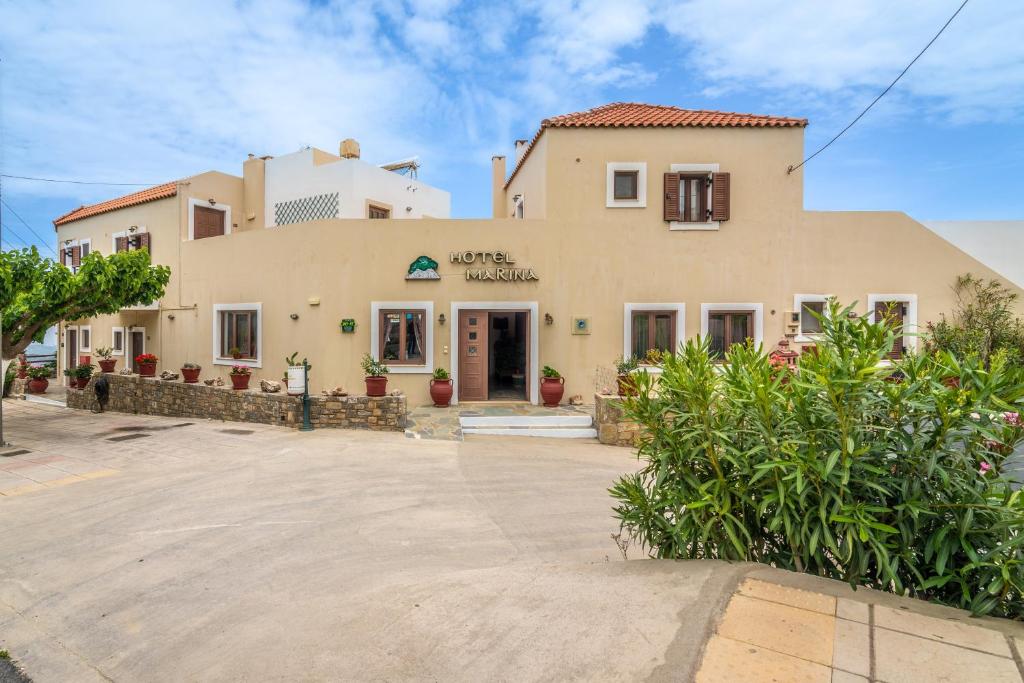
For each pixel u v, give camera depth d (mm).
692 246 12453
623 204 12383
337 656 2846
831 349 3127
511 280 12398
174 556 4664
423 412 11531
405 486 6871
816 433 3021
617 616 2857
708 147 12391
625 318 12438
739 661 2348
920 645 2416
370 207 16891
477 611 3160
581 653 2580
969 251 14727
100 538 5109
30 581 4230
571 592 3256
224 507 6000
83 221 19250
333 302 12477
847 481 2840
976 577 2840
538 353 12422
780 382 3340
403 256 12430
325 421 10750
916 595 2941
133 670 3037
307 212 17047
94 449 9203
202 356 15148
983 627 2570
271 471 7559
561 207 12422
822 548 3125
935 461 2793
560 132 12367
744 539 3340
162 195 16281
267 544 4926
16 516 5797
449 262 12445
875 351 2916
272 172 17891
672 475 3574
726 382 3383
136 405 14406
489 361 13891
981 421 2803
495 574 3764
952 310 12547
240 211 17750
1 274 9367
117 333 18297
